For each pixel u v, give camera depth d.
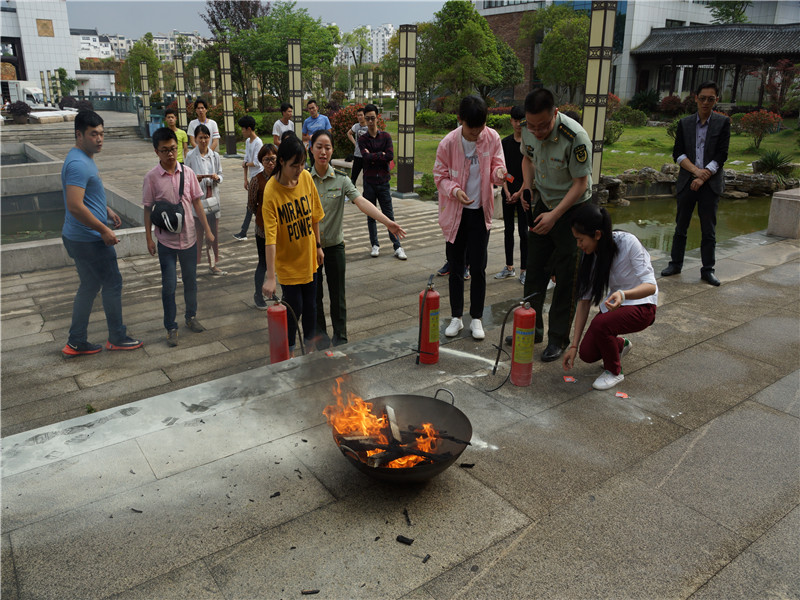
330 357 3.94
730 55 34.72
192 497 2.54
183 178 4.79
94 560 2.19
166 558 2.20
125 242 7.72
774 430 3.10
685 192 5.70
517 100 43.66
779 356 4.04
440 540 2.29
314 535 2.32
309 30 39.97
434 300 3.69
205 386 3.55
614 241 3.47
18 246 7.30
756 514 2.45
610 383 3.55
